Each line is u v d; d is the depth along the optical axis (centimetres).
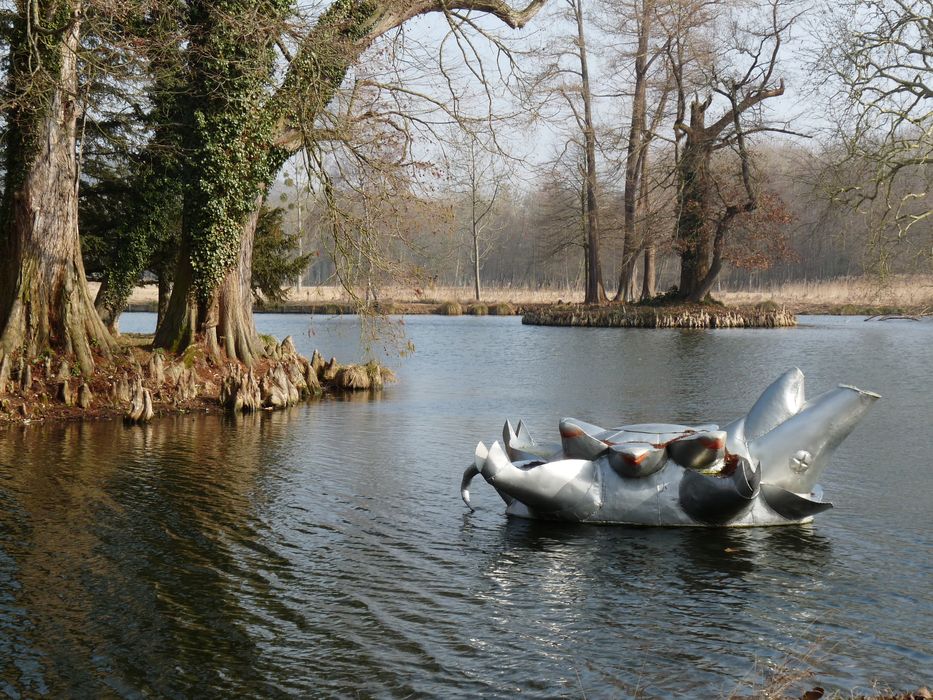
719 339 4772
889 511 1192
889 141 3522
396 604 863
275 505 1242
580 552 1018
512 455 1229
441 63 2447
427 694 685
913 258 3688
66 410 2106
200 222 2475
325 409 2288
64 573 955
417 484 1378
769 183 5959
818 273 10288
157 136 3112
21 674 721
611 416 2111
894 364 3316
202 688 698
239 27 2222
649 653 750
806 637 777
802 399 1166
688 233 6269
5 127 2358
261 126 2466
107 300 3356
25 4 2053
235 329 2545
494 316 7619
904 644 759
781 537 1073
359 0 2538
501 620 823
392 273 2470
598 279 7169
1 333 2198
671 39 6031
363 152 2380
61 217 2261
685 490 1105
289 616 837
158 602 872
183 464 1536
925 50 3397
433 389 2730
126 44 2044
